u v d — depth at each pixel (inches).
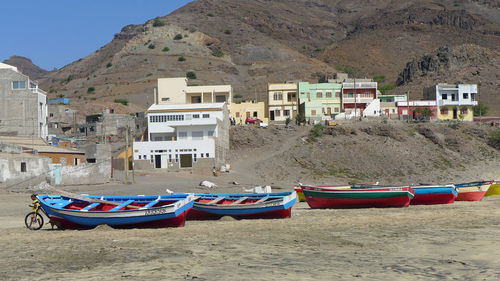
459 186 1786.4
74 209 1071.0
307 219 1172.5
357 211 1381.6
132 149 3009.4
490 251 694.5
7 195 1857.8
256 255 682.8
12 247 783.7
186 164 2970.0
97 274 567.5
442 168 3316.9
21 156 2197.3
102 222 1003.3
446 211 1334.9
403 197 1448.1
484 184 1772.9
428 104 4404.5
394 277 548.1
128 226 1008.9
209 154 2967.5
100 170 2381.9
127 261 645.9
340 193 1455.5
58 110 4849.9
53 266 620.7
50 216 1021.2
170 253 700.7
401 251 715.4
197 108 3304.6
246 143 3582.7
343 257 668.1
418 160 3400.6
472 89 4461.1
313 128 3774.6
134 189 2198.6
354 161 3324.3
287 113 4397.1
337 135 3671.3
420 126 3843.5
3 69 3280.0
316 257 668.1
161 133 3289.9
